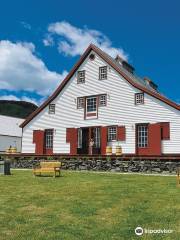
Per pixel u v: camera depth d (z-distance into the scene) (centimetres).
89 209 1327
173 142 3133
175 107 3152
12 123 6144
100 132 3512
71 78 3769
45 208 1352
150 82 4500
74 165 3125
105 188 1802
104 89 3547
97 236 1011
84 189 1773
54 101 3825
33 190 1759
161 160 2767
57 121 3772
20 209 1339
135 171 2845
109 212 1282
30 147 3881
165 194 1614
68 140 3678
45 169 2411
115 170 2925
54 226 1108
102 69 3594
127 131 3366
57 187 1848
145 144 3272
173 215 1233
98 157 3025
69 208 1346
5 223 1143
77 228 1088
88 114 3606
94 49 3656
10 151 3762
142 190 1731
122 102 3428
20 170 2994
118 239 988
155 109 3247
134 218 1198
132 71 4244
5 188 1833
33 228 1088
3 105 13462
